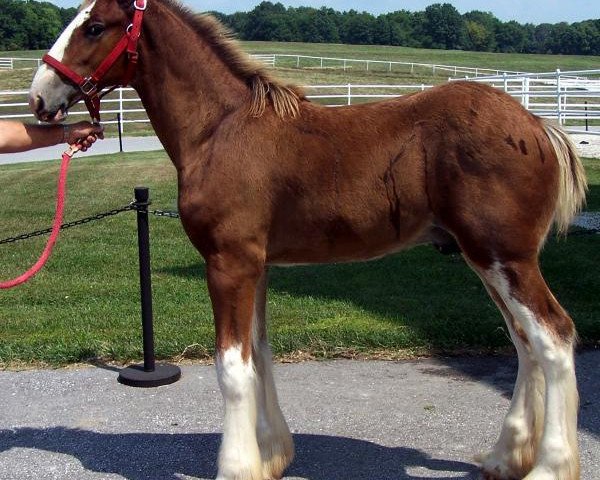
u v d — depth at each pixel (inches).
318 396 192.1
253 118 140.0
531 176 130.2
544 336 129.6
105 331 247.3
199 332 237.1
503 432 145.6
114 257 357.1
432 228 139.3
